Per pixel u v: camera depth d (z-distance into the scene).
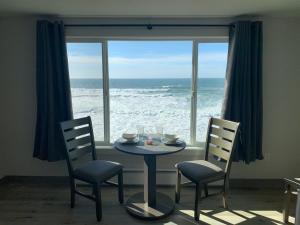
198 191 2.32
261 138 2.91
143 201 2.66
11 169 3.21
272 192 2.96
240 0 2.28
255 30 2.74
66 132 2.47
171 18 2.87
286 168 3.10
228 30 2.88
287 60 2.93
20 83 3.03
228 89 2.80
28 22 2.91
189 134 3.22
